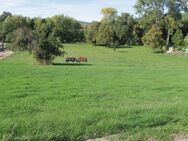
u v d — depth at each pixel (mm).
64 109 16500
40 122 13070
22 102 18391
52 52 59875
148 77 35844
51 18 175250
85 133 12094
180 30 133500
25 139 11125
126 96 21312
